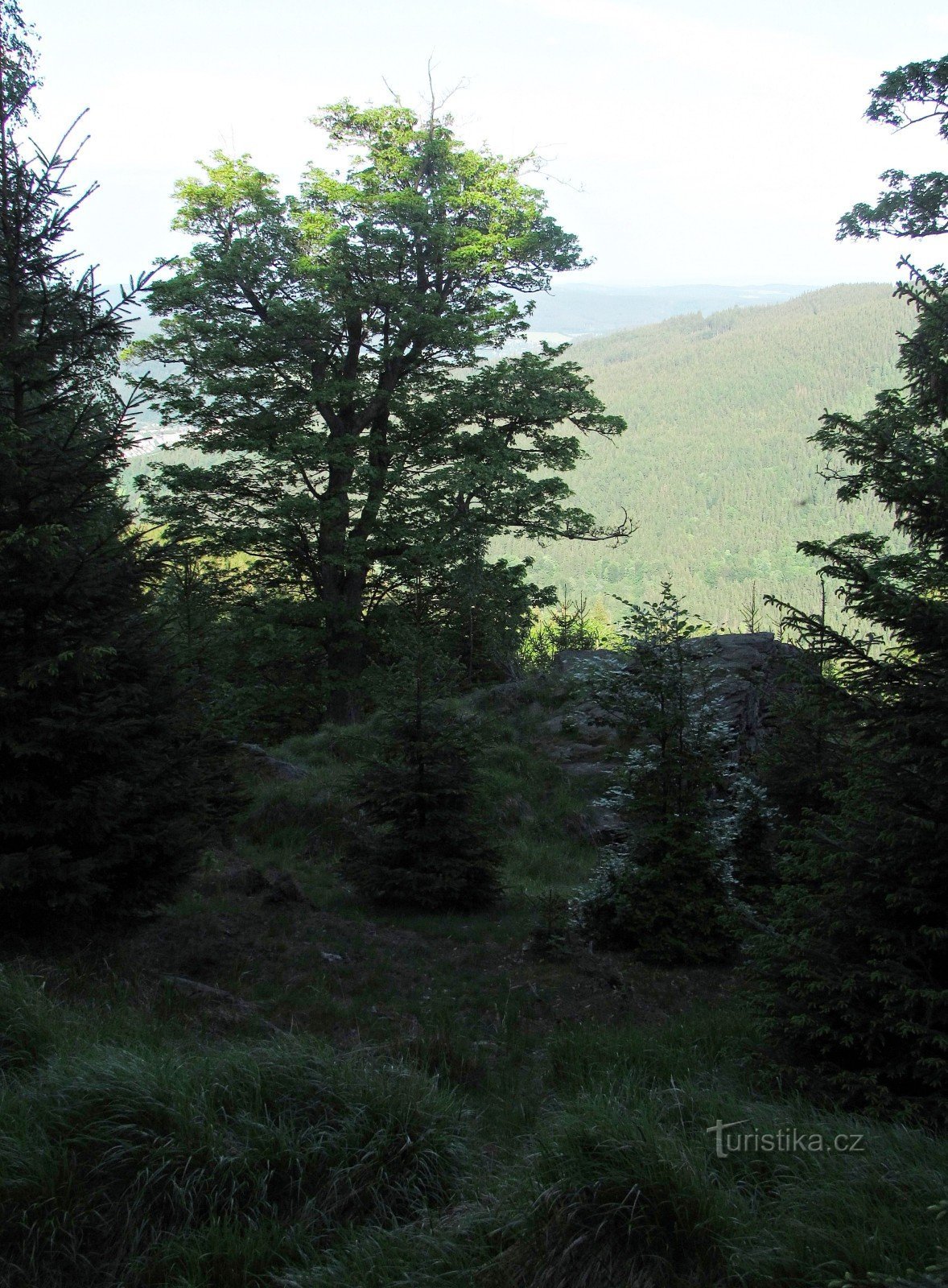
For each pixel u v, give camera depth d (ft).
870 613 18.58
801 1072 18.30
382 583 92.27
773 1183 13.76
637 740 52.19
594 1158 13.66
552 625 96.53
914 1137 14.70
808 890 21.33
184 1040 20.38
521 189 91.97
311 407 88.69
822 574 19.34
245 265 84.02
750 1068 20.51
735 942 31.42
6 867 21.63
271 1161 14.38
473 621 86.63
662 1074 21.65
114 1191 13.71
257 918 31.24
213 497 88.17
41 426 25.13
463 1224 13.50
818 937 19.27
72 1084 14.99
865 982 17.71
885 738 18.67
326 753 57.00
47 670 22.74
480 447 87.15
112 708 23.35
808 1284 11.41
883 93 59.67
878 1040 17.76
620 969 30.37
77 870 22.54
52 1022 17.93
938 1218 11.76
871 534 19.86
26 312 24.62
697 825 32.35
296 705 87.45
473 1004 27.45
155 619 26.81
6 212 23.41
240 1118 14.89
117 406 24.39
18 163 23.61
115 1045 18.26
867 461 20.65
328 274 81.00
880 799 18.31
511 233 91.86
